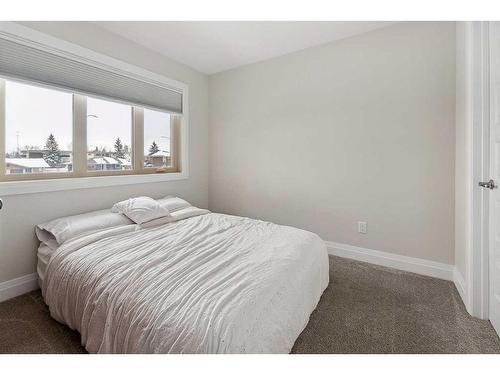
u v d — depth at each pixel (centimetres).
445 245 218
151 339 97
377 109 243
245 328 96
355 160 257
